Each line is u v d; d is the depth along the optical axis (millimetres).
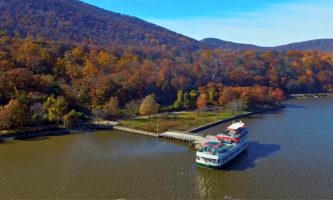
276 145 100188
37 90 139625
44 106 124875
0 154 91375
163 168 80250
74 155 91312
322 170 77188
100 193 65125
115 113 141750
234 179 72312
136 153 93750
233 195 64062
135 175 75375
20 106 115000
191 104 174250
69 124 121375
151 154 92812
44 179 72688
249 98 174375
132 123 133250
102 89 157250
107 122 133000
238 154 88562
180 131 118875
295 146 98562
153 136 115438
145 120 139625
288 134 115000
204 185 69000
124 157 89688
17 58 171750
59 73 181875
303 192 65000
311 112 169250
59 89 145625
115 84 167250
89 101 153000
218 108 172250
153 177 73938
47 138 110438
